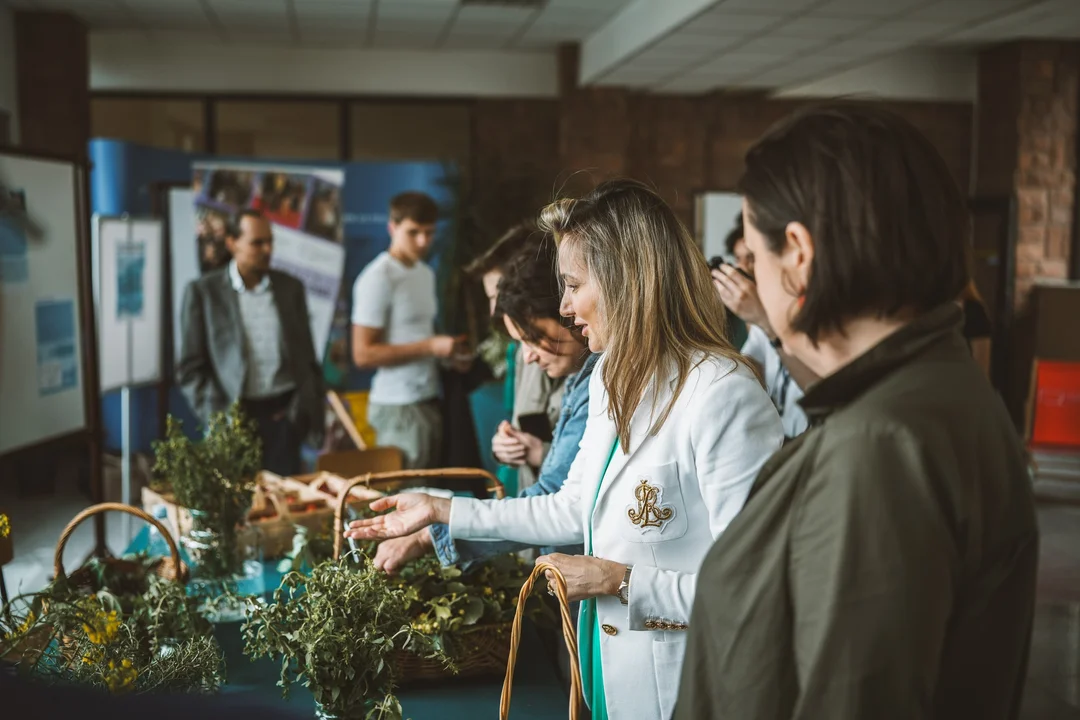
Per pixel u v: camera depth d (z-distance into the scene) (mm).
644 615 1280
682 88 8344
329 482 2807
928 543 665
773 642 716
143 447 6059
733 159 8898
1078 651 3455
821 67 7203
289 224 5512
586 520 1401
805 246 743
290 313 4711
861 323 752
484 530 1547
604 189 1383
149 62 7992
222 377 4586
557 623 1823
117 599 1648
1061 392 6406
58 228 3734
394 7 6883
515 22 7363
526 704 1559
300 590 1882
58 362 3732
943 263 721
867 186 714
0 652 1288
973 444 708
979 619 730
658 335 1313
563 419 1717
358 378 6707
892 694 657
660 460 1296
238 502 2059
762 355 2592
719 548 760
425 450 4219
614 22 7148
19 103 7059
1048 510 5465
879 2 5191
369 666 1359
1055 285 7375
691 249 1349
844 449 695
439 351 3771
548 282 1730
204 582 1978
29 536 4906
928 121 8719
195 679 1408
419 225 4168
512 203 7664
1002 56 7961
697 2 5402
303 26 7512
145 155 6098
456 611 1623
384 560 1636
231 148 8266
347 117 8414
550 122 8617
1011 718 765
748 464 1243
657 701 1314
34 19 7031
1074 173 7727
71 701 741
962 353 756
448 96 8508
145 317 5008
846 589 668
